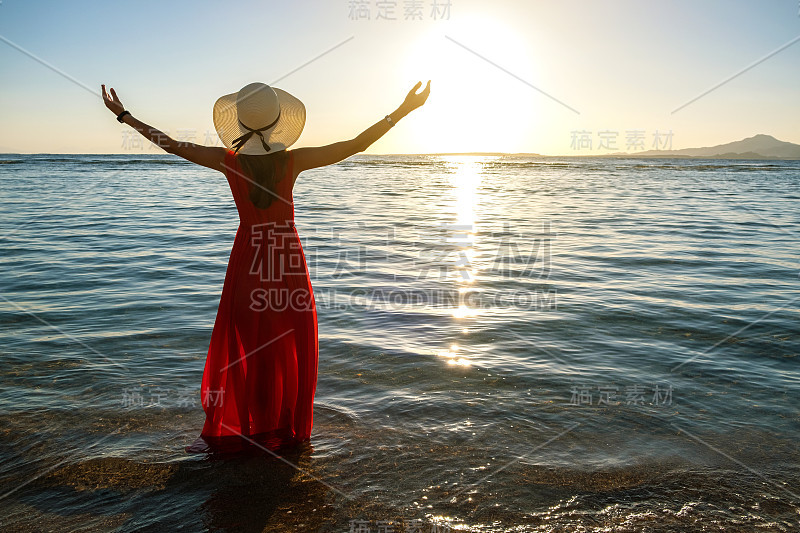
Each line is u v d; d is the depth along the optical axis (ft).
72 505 7.55
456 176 144.36
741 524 7.29
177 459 8.74
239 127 8.70
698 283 22.21
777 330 15.99
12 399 10.91
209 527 7.08
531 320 16.72
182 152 8.70
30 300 18.92
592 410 10.71
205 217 44.73
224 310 9.08
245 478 8.21
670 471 8.57
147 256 27.45
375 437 9.53
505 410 10.66
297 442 9.31
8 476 8.25
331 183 103.24
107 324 16.11
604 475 8.43
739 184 107.45
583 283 21.99
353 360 13.25
